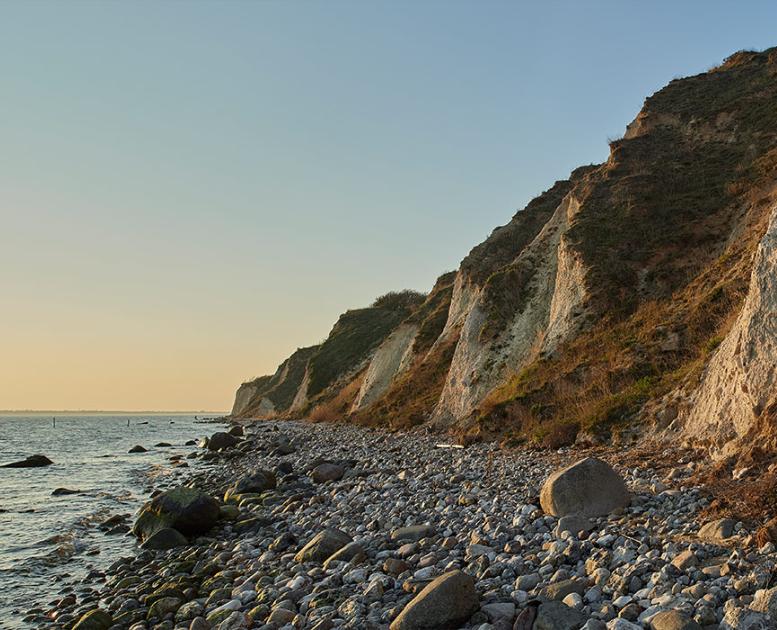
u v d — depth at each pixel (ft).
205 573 36.47
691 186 102.47
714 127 116.67
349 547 32.76
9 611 34.32
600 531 28.40
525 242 152.46
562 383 74.23
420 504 43.45
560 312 93.35
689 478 36.65
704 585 20.21
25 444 184.14
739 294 62.75
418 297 300.20
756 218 79.87
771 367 39.75
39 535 53.78
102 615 30.58
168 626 28.55
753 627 16.81
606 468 33.37
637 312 80.74
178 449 158.51
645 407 56.54
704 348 58.03
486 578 25.62
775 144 99.19
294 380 372.79
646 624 18.56
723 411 43.34
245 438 156.97
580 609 20.72
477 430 79.30
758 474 32.60
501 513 36.14
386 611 24.09
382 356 192.24
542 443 62.23
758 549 22.58
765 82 120.88
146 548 46.06
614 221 101.45
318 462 77.30
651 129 127.34
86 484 87.97
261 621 26.32
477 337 113.39
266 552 37.76
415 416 119.14
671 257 88.58
